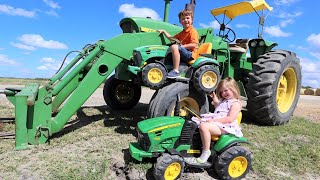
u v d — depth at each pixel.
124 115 6.27
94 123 5.50
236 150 3.63
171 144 3.71
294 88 6.68
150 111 4.54
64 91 5.36
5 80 13.05
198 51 5.50
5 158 3.84
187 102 4.84
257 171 4.02
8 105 7.09
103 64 4.85
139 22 5.61
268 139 5.32
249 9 6.68
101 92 10.45
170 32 5.68
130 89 6.87
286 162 4.38
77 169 3.61
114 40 4.95
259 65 6.00
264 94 5.86
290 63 6.25
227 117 3.77
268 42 7.05
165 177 3.39
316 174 4.12
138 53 4.84
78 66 4.67
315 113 8.38
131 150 3.66
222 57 6.30
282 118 6.28
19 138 4.18
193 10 6.16
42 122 4.31
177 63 4.96
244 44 6.93
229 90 3.94
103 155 4.04
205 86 4.75
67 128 5.14
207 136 3.63
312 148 4.95
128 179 3.61
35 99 4.27
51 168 3.60
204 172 3.82
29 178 3.40
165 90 4.60
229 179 3.67
